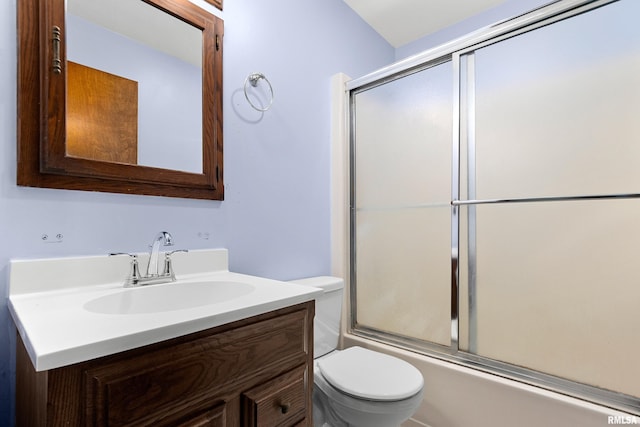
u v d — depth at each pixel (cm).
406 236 167
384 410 106
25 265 82
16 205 83
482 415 130
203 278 110
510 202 134
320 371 126
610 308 112
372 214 182
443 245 153
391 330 172
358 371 123
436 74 157
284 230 155
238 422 69
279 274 152
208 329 65
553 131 125
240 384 70
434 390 144
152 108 108
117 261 97
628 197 110
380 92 180
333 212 185
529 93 130
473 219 144
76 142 91
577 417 110
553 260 124
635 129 109
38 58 85
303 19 168
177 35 116
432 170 158
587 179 118
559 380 120
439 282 154
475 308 142
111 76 99
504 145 136
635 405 106
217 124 125
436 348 154
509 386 124
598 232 115
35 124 85
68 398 48
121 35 102
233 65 134
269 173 148
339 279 164
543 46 127
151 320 60
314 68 175
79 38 93
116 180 99
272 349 78
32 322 59
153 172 107
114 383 52
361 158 188
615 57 113
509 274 134
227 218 130
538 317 126
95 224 95
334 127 186
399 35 235
